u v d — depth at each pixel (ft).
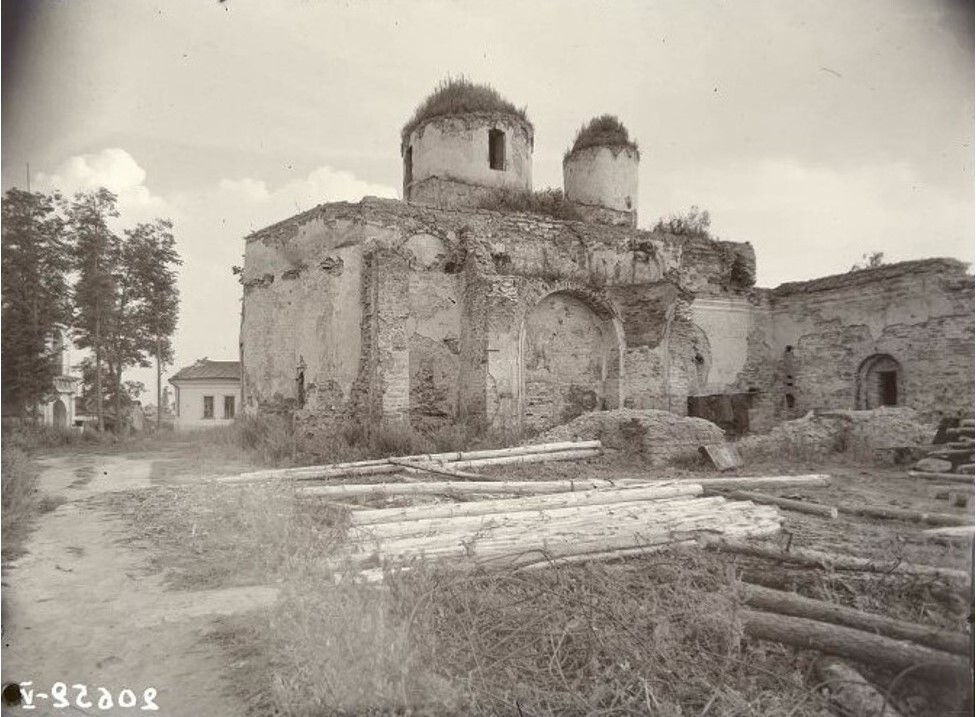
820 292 54.39
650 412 34.81
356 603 11.96
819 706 10.62
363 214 42.86
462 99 53.57
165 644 11.87
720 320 57.16
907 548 15.69
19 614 13.09
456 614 12.37
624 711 10.39
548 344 48.91
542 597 13.16
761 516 19.30
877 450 31.17
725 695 10.71
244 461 31.83
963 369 45.16
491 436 40.14
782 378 56.80
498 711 10.18
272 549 16.12
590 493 22.76
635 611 12.58
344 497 23.89
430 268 44.75
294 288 45.70
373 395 41.06
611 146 60.44
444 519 19.21
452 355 45.14
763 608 12.75
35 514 19.49
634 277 51.42
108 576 14.90
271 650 11.44
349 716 10.00
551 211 53.98
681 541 16.26
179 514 19.40
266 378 46.96
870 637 11.33
